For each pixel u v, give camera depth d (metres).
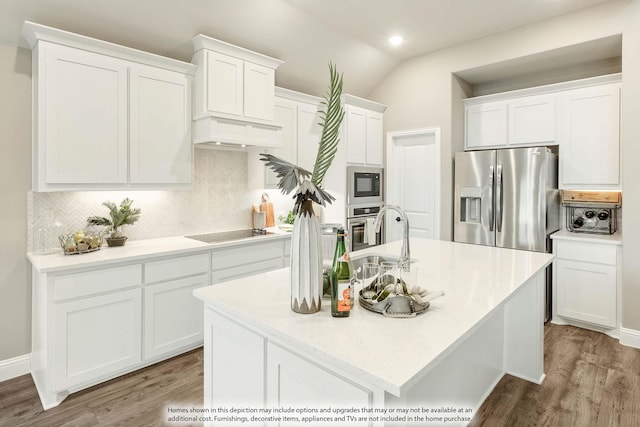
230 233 3.62
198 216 3.53
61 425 2.05
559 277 3.52
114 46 2.58
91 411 2.18
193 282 2.88
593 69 3.76
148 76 2.81
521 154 3.60
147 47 2.94
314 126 4.16
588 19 3.24
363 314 1.38
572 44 3.33
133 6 2.62
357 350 1.08
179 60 3.18
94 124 2.54
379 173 4.67
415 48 4.13
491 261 2.27
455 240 4.11
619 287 3.19
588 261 3.34
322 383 1.15
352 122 4.25
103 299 2.40
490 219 3.82
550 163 3.57
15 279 2.55
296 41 3.56
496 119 4.08
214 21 3.00
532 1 3.16
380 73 4.58
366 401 1.03
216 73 3.05
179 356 2.88
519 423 2.09
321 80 4.21
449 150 4.14
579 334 3.32
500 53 3.76
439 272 1.99
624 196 3.08
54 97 2.37
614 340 3.19
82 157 2.49
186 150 3.06
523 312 2.52
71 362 2.28
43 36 2.32
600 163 3.43
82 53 2.48
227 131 3.08
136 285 2.56
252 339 1.42
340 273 1.43
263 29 3.28
